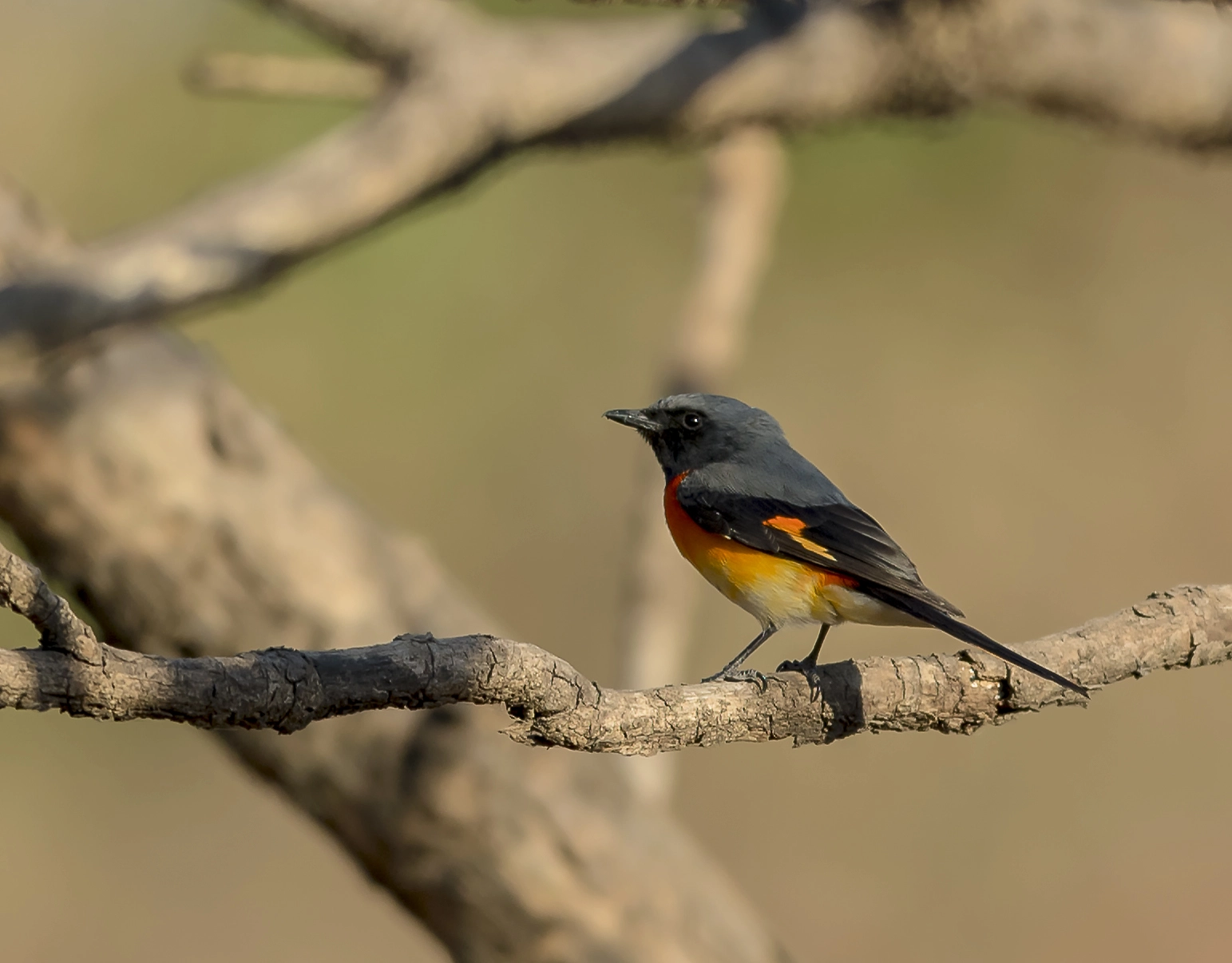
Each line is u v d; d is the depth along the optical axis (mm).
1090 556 16391
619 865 8023
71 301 7398
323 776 8008
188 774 15383
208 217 7680
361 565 8344
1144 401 16484
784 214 15250
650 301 15484
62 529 8125
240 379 14742
